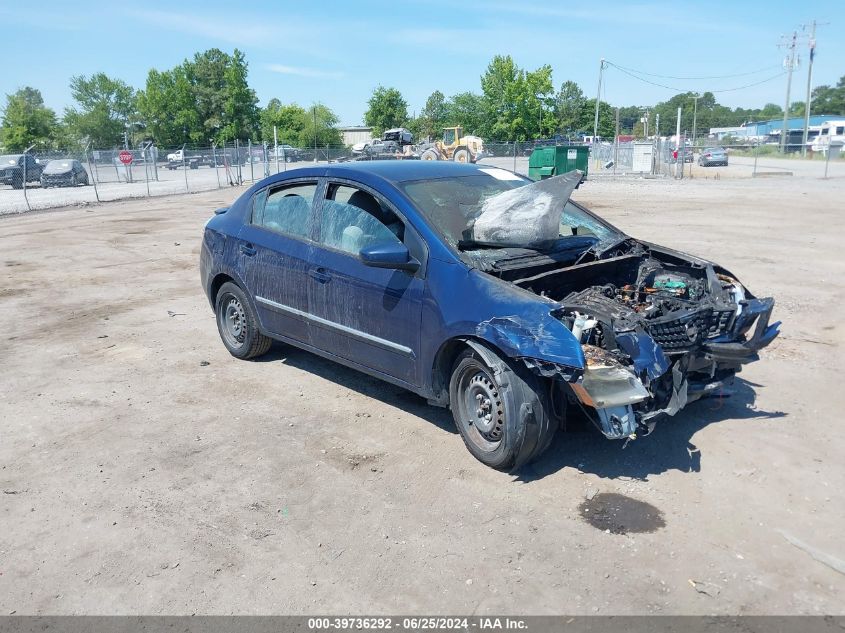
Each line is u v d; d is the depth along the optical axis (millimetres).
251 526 3779
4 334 7500
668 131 144125
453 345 4402
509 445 4070
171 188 32188
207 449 4680
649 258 5203
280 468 4402
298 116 86062
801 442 4617
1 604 3207
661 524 3711
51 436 4922
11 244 14023
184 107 81375
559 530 3680
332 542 3625
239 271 6012
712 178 33344
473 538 3627
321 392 5645
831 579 3260
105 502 4039
